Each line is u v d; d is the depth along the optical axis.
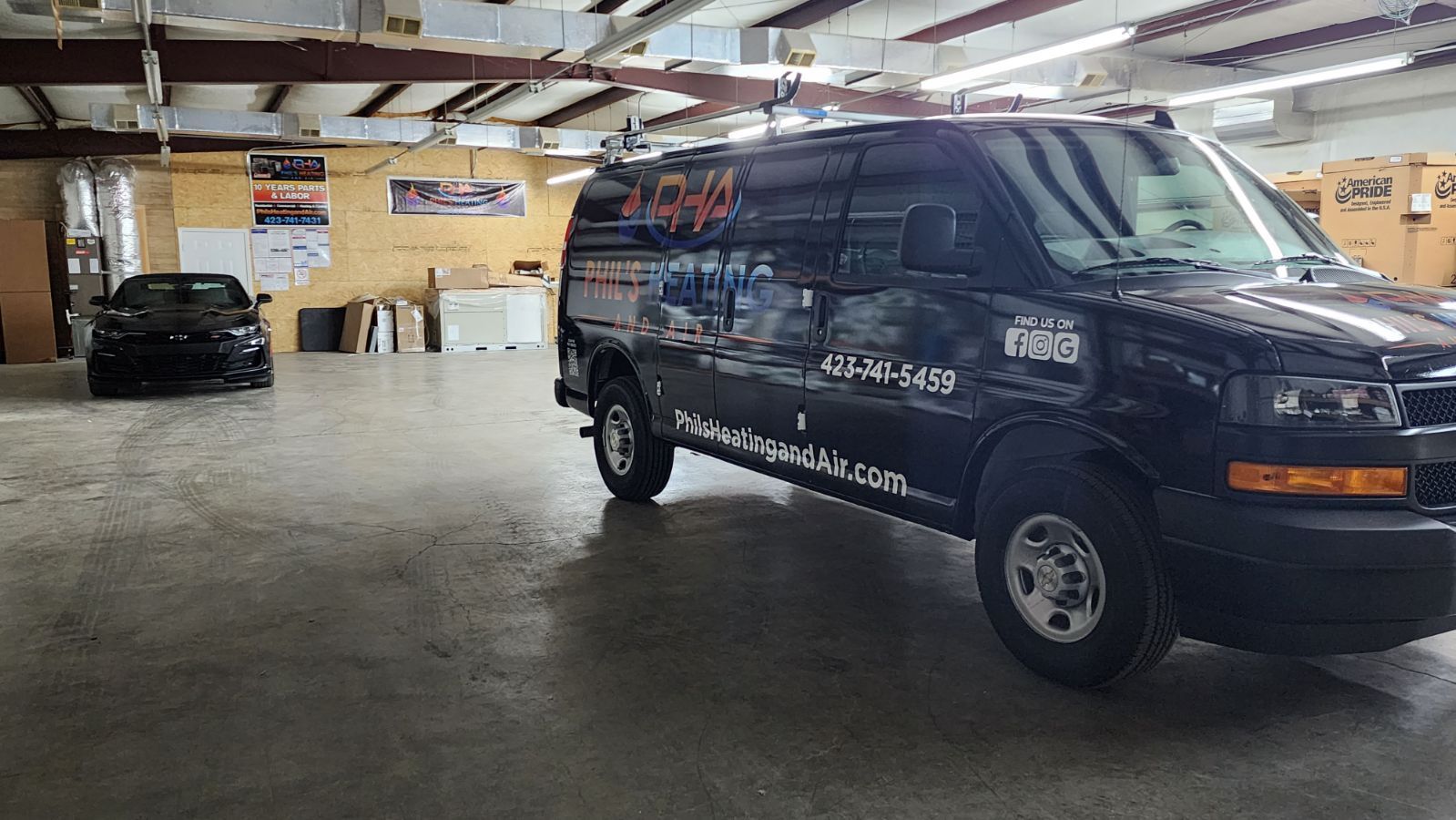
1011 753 2.82
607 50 9.62
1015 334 3.25
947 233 3.30
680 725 3.02
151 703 3.20
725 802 2.57
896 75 11.77
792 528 5.45
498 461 7.54
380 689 3.31
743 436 4.68
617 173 6.09
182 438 8.60
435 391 12.17
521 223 21.64
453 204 20.83
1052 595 3.23
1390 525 2.59
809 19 11.44
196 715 3.11
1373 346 2.68
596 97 17.12
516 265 21.02
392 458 7.65
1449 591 2.62
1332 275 3.54
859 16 11.69
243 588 4.43
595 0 11.02
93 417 9.85
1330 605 2.61
